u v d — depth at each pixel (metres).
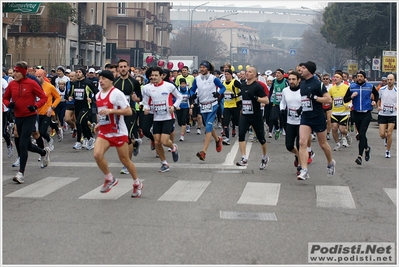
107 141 9.08
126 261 6.05
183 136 18.27
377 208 8.84
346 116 16.11
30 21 42.12
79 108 15.95
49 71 39.62
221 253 6.36
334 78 15.95
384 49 53.06
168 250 6.44
